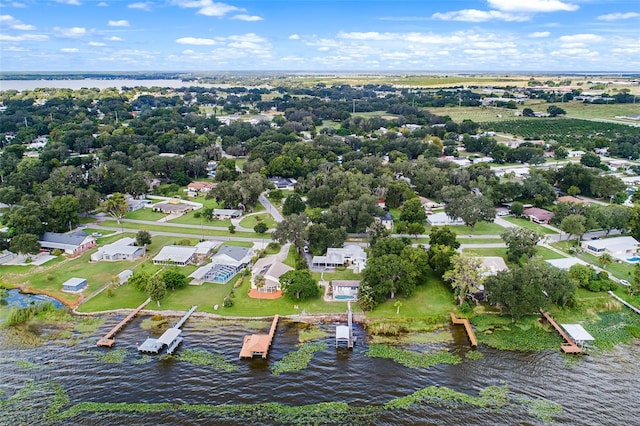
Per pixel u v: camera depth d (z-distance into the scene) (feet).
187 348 290.35
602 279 364.58
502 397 246.47
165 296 352.69
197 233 488.02
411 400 244.01
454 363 277.03
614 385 258.16
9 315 320.29
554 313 332.19
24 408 235.81
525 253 399.44
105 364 273.33
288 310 333.83
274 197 615.16
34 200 524.52
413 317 325.83
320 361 278.05
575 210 488.44
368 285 339.77
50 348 289.74
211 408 237.25
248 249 424.87
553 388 254.68
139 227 507.30
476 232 492.13
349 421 228.63
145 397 245.24
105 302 344.49
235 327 314.55
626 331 313.12
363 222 472.44
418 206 504.84
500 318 326.24
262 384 256.52
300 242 416.46
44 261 413.80
